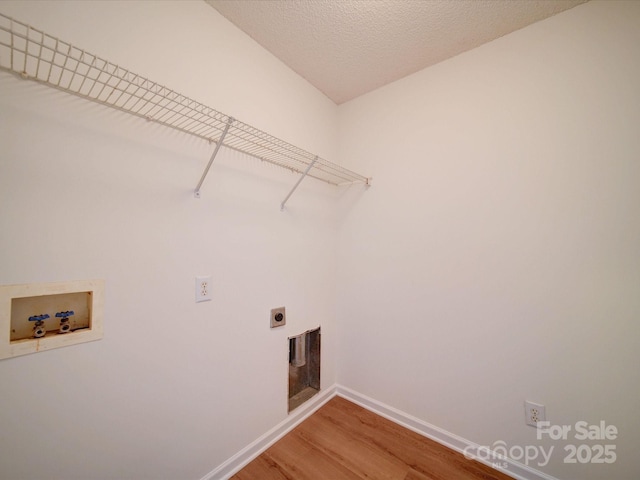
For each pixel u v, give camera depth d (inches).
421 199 63.3
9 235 28.6
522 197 50.5
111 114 36.0
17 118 29.1
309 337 72.8
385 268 69.2
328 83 70.1
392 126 68.9
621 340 41.9
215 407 48.0
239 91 52.2
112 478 36.0
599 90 44.0
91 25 34.2
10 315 28.7
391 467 51.6
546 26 48.8
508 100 52.3
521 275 50.4
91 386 34.2
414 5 46.9
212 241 47.5
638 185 41.0
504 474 50.4
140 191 38.5
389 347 68.0
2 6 28.4
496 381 52.7
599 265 43.6
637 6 41.7
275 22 51.0
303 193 67.5
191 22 44.9
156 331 40.3
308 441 58.7
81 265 33.3
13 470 29.0
